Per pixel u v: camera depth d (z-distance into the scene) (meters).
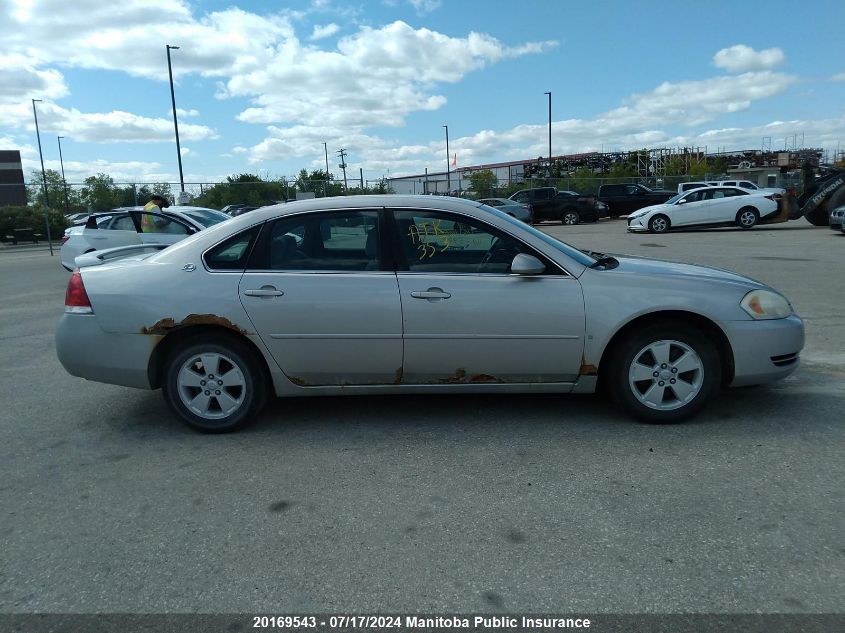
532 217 29.28
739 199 20.91
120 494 3.56
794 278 10.26
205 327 4.32
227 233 4.38
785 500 3.27
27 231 32.53
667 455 3.87
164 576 2.78
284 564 2.84
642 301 4.16
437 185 55.38
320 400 5.10
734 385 4.35
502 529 3.08
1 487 3.69
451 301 4.17
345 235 4.34
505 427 4.40
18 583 2.76
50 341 7.65
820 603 2.49
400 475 3.70
